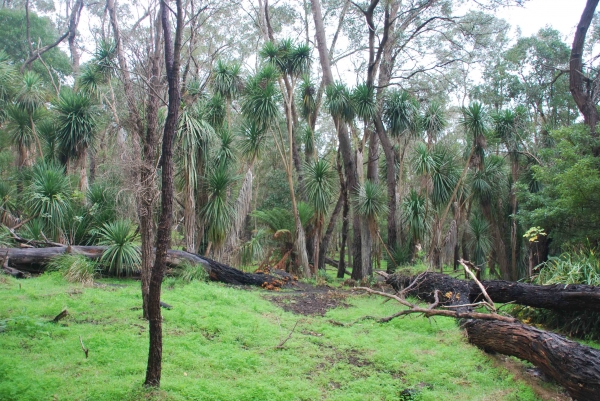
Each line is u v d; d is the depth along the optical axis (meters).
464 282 9.19
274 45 15.78
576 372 4.54
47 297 7.52
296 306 9.26
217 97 14.34
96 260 10.16
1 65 16.20
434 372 5.52
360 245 16.52
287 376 5.12
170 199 4.35
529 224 12.94
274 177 22.58
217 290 9.27
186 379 4.66
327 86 15.02
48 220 11.43
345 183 16.78
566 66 21.56
